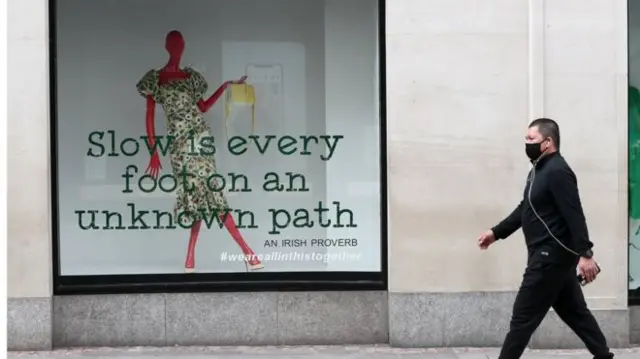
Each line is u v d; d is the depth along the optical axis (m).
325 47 7.34
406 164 6.92
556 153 5.47
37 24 6.81
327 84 7.35
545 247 5.38
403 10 6.89
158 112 7.34
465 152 6.91
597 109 6.89
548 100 6.89
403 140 6.91
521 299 5.46
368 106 7.31
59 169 7.22
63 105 7.22
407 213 6.93
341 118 7.34
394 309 7.02
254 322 7.21
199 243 7.35
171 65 7.34
